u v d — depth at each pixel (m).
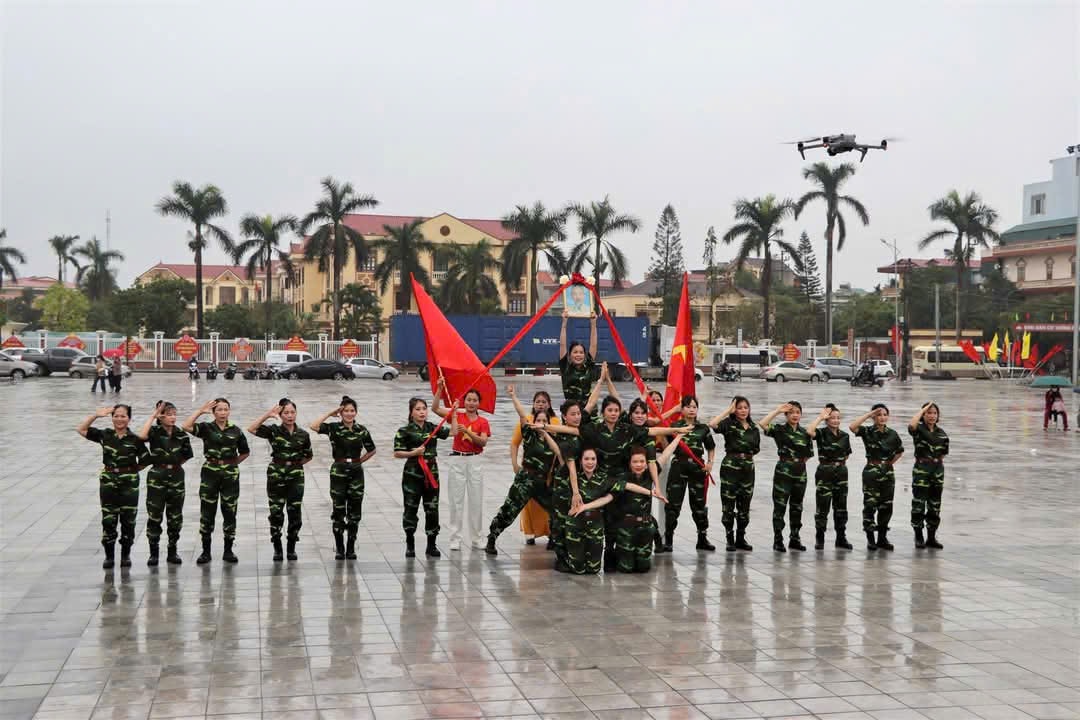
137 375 58.16
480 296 71.44
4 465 18.53
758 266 114.06
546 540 12.06
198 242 65.94
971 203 70.25
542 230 64.69
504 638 7.99
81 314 86.69
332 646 7.75
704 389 49.88
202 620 8.43
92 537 11.98
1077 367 50.94
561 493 10.41
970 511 14.61
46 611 8.70
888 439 11.55
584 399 11.32
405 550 11.41
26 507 14.05
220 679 6.99
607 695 6.72
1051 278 79.50
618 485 10.21
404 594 9.37
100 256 97.12
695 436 11.32
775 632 8.22
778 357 67.31
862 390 50.53
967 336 81.25
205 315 77.38
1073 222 78.19
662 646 7.81
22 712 6.36
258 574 10.13
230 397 38.00
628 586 9.77
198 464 18.12
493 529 11.11
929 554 11.45
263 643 7.82
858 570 10.55
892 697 6.74
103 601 9.03
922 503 11.70
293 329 76.31
